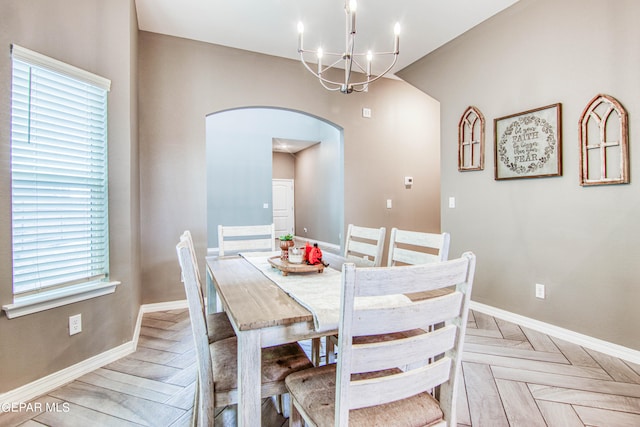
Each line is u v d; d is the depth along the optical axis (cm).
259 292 142
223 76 349
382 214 445
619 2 220
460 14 294
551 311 261
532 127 269
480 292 317
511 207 289
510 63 286
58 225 195
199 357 119
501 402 174
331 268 192
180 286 331
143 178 315
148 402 176
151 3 271
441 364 101
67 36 198
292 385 118
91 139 212
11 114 171
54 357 191
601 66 229
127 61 235
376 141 439
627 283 219
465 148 330
